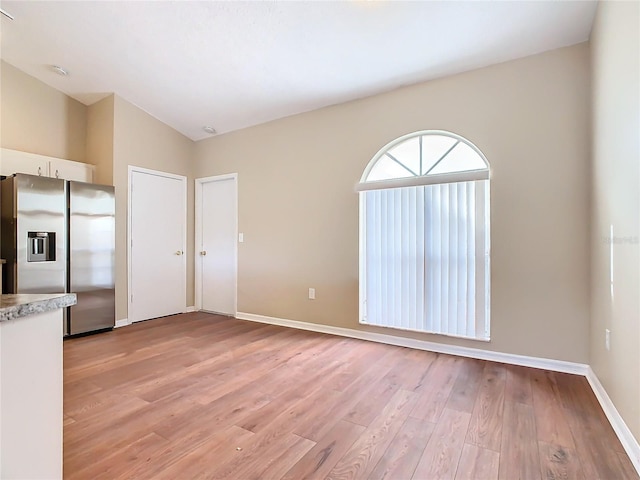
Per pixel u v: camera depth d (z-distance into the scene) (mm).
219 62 3174
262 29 2689
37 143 3773
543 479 1422
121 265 3990
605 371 2041
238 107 3918
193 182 4820
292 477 1430
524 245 2703
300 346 3203
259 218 4215
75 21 2836
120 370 2598
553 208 2604
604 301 2078
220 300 4648
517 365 2711
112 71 3504
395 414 1948
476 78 2898
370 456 1571
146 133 4246
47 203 3262
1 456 956
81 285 3506
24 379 1031
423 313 3121
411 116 3199
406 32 2541
